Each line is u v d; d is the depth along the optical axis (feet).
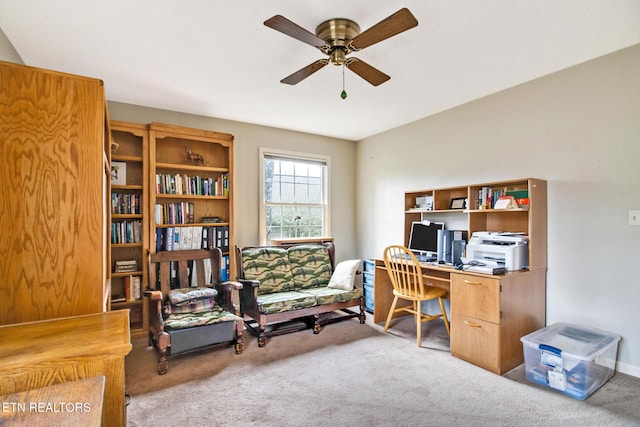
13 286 4.51
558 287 8.79
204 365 8.43
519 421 6.07
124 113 10.87
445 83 9.41
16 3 5.68
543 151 9.10
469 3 5.79
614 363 7.69
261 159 13.46
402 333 10.75
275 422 6.09
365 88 9.70
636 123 7.47
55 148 4.69
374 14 6.14
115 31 6.63
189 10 5.95
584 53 7.74
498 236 9.09
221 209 12.55
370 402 6.73
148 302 10.36
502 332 7.91
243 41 7.06
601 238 8.03
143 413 6.36
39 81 4.62
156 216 10.84
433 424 6.02
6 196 4.48
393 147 14.07
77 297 4.81
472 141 10.91
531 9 5.97
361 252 15.87
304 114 12.13
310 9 5.96
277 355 9.04
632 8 5.91
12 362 3.34
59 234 4.71
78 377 3.60
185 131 11.10
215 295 9.89
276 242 13.16
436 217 12.12
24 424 2.48
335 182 15.62
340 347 9.58
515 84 9.57
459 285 8.77
